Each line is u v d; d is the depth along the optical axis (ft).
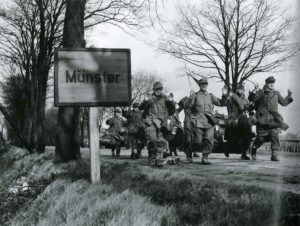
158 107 40.83
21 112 136.05
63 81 26.66
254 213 13.66
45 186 32.19
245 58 94.99
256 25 93.76
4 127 158.51
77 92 26.81
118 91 27.35
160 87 41.45
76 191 24.73
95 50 27.04
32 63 100.99
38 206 26.03
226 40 96.17
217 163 40.70
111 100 27.20
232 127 48.80
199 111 40.70
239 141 48.57
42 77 88.38
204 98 40.86
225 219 14.24
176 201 17.97
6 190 35.17
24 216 24.63
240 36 95.25
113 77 27.32
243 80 95.14
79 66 26.86
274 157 42.98
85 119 177.88
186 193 18.52
